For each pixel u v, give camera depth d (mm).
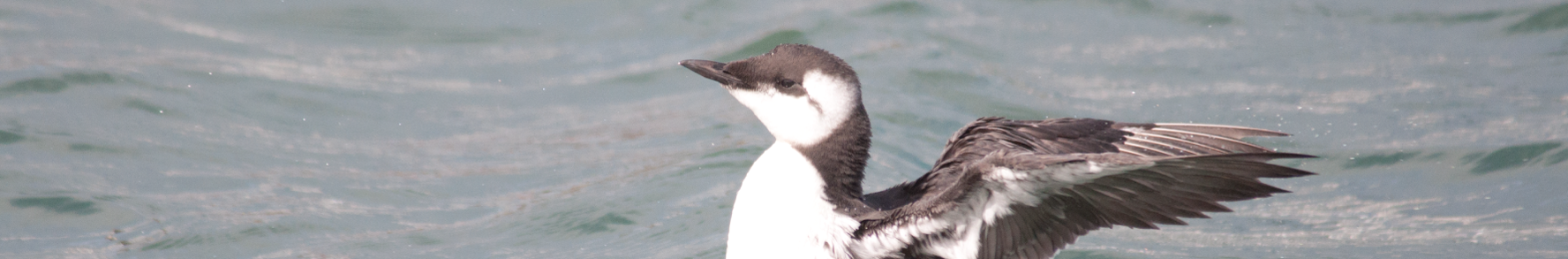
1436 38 15336
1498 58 14352
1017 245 6551
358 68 15172
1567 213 10016
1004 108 13430
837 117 6996
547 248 9797
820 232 6840
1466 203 10477
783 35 15984
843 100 6988
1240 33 15953
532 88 14812
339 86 14375
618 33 16859
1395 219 10219
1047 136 6945
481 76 15203
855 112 7059
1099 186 6047
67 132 11742
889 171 11328
